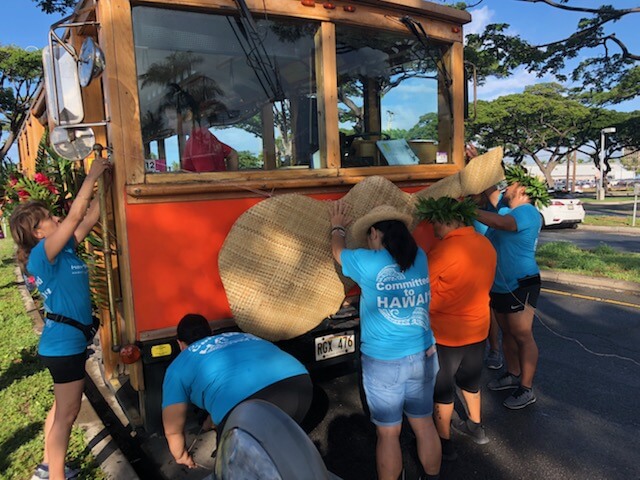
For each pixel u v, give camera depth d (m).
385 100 3.52
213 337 2.40
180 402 2.29
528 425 3.55
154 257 2.67
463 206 2.90
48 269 2.55
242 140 3.03
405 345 2.54
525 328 3.67
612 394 4.00
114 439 3.50
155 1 2.63
